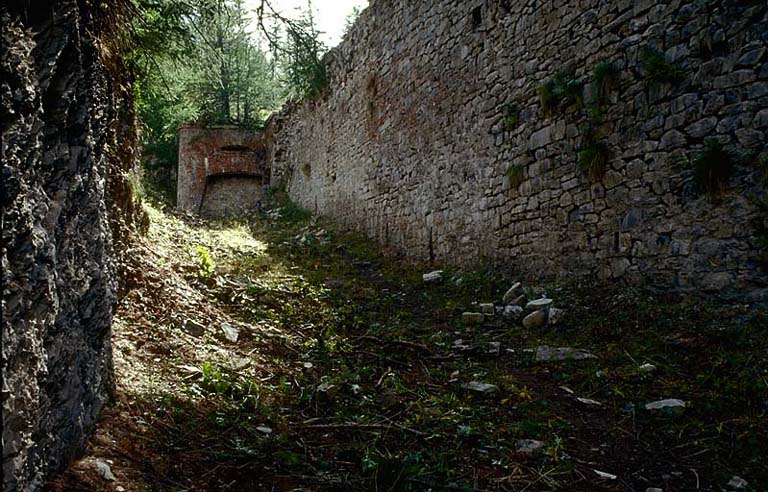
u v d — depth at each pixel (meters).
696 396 3.97
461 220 9.27
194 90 17.52
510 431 3.66
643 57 5.71
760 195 4.70
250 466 2.89
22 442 1.82
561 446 3.46
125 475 2.49
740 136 4.85
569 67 6.84
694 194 5.20
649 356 4.64
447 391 4.43
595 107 6.31
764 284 4.64
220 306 5.89
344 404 4.01
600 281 6.27
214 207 21.62
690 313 5.03
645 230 5.70
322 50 6.53
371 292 8.17
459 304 7.37
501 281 7.79
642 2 5.79
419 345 5.53
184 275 6.35
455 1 9.46
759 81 4.73
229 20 6.06
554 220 7.05
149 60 6.34
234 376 4.08
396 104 11.73
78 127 2.51
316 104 17.28
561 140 6.93
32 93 1.90
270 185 21.81
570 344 5.31
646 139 5.70
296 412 3.78
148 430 2.96
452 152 9.59
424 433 3.57
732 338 4.46
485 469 3.18
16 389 1.78
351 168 14.34
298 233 14.76
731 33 4.93
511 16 8.00
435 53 10.16
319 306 6.89
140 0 5.48
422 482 2.95
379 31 12.52
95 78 2.87
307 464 3.02
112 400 3.04
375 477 2.94
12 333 1.74
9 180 1.71
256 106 23.11
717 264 4.98
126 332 4.20
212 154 21.98
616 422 3.82
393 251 11.59
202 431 3.16
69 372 2.37
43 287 1.99
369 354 5.26
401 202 11.48
